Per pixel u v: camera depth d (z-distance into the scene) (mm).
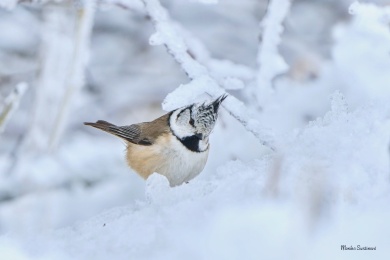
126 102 24625
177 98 12711
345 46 16250
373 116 9367
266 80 16281
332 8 25078
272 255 6641
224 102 12711
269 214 7055
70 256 7855
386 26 15094
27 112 23641
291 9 25016
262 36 16250
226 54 25094
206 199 8328
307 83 17812
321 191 7008
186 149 14453
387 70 15883
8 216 16281
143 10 15984
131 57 25281
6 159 19016
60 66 17984
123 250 7637
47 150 17812
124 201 18922
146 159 14695
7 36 24328
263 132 12562
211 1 14438
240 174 9242
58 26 18031
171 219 8031
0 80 23719
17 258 7914
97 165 19172
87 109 24109
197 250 6996
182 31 16891
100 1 16125
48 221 11797
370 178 7957
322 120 10422
